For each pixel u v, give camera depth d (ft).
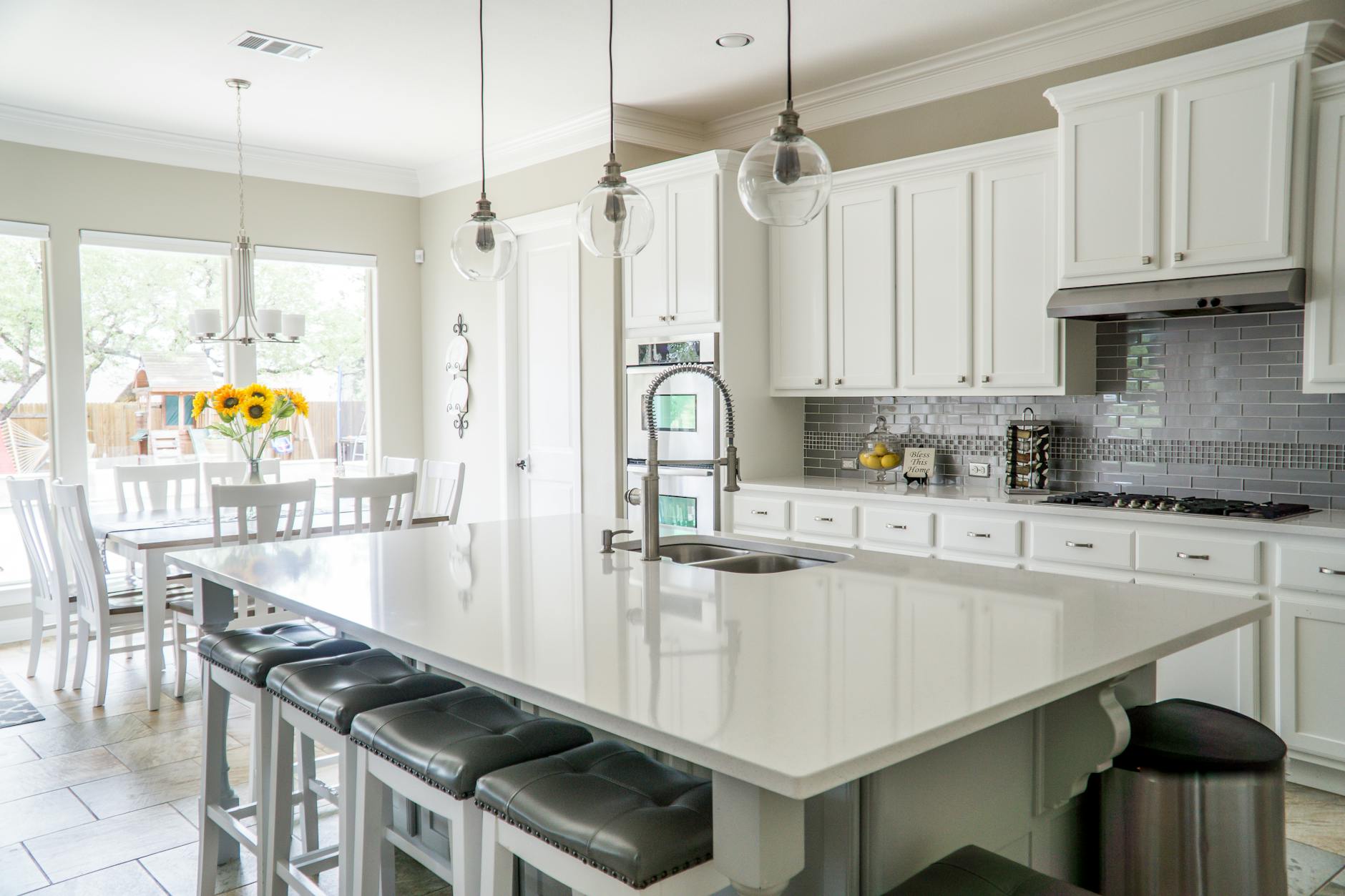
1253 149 10.34
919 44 13.71
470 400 20.52
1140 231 11.27
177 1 12.06
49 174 16.96
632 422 16.69
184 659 13.65
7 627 16.92
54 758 11.35
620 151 16.87
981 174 13.17
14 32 13.07
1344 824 9.36
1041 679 4.73
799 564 9.12
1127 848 6.14
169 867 8.77
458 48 13.76
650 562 8.36
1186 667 10.80
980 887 4.54
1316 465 11.31
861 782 5.03
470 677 5.22
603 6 12.28
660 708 4.38
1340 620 9.62
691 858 4.45
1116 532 11.28
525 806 4.83
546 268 18.56
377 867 6.16
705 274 15.35
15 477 17.01
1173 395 12.54
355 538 9.86
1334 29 10.11
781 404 16.42
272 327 15.24
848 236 14.78
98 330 17.79
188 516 15.16
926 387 13.94
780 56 14.21
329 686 6.68
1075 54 13.08
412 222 21.66
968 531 12.67
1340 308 10.02
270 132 18.11
